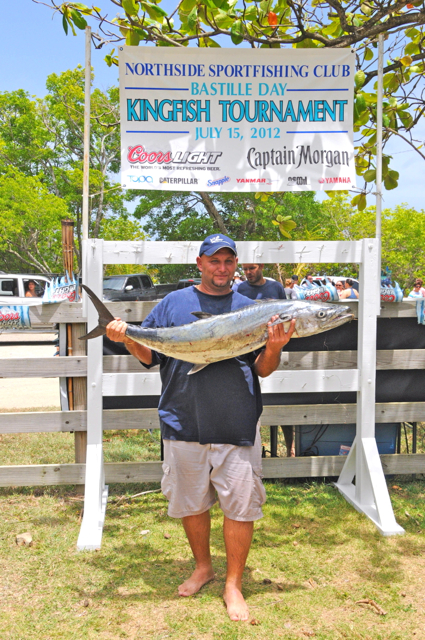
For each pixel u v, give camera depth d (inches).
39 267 1283.2
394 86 202.2
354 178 169.6
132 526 160.2
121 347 189.5
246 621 111.3
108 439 265.7
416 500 180.5
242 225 1056.2
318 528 158.4
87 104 163.9
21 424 179.3
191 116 164.7
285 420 190.5
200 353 112.8
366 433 172.1
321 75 166.2
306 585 126.8
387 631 108.8
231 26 172.1
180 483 120.7
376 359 193.5
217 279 120.7
